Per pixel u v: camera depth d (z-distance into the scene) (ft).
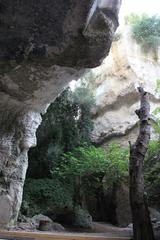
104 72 60.64
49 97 29.30
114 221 42.37
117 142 54.03
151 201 28.86
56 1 20.80
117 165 40.24
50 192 39.40
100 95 59.11
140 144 18.93
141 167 18.29
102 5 21.44
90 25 21.88
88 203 44.86
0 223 27.20
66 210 37.06
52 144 43.86
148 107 20.80
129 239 18.11
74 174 41.50
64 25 21.83
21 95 27.66
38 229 28.04
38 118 31.81
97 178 42.45
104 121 56.54
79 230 30.53
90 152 41.60
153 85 56.80
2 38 22.08
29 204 37.40
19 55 22.84
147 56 59.57
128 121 54.60
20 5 20.86
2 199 27.73
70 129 45.27
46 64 24.09
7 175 28.60
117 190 42.80
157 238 18.24
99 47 23.03
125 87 57.16
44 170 44.62
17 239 18.78
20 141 30.19
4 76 25.32
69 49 22.98
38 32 22.07
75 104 45.98
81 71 26.04
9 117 28.94
